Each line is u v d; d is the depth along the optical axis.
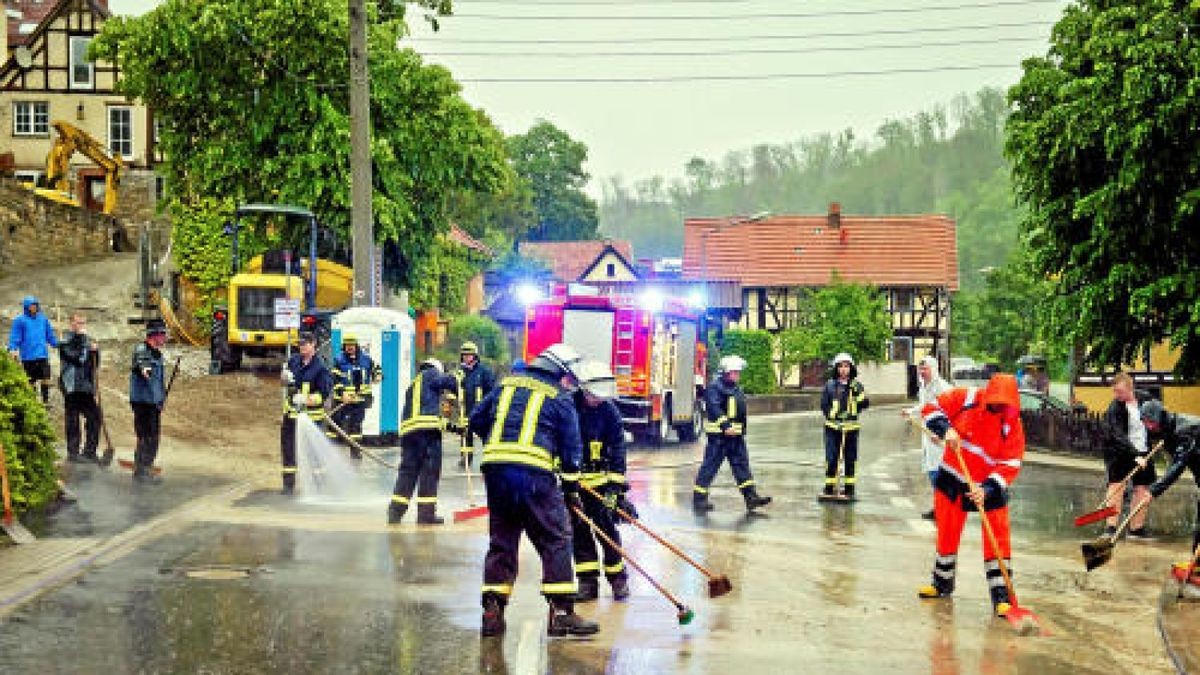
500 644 7.47
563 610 7.84
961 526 9.72
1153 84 20.58
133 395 14.61
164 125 34.56
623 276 76.25
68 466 14.78
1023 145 23.56
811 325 59.47
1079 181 23.11
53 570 8.99
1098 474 23.23
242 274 29.00
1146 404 14.26
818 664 7.37
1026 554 12.57
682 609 8.05
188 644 7.12
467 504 14.22
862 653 7.72
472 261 66.31
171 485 14.43
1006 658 7.74
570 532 8.02
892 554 11.99
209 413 22.06
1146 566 11.88
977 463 9.52
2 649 6.85
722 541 12.30
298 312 20.53
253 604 8.23
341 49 32.69
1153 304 22.08
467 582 9.28
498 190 36.22
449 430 13.19
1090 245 22.89
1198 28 20.84
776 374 61.25
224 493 14.09
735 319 69.06
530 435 7.88
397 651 7.19
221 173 33.34
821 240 70.25
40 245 42.94
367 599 8.55
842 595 9.69
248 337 28.62
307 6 32.34
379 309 22.06
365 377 20.17
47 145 57.44
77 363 15.20
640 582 9.94
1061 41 24.25
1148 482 14.31
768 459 23.55
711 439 14.99
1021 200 24.30
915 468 22.53
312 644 7.25
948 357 67.75
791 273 69.31
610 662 7.21
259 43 32.34
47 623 7.46
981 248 161.38
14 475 11.11
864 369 64.62
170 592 8.48
